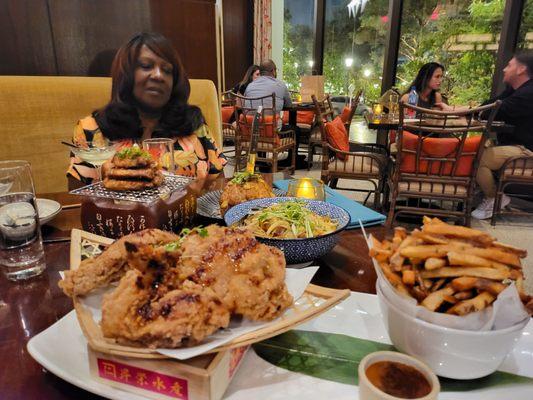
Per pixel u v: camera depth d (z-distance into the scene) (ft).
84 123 5.74
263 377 1.89
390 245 2.15
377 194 11.08
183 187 3.44
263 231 2.99
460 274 1.81
